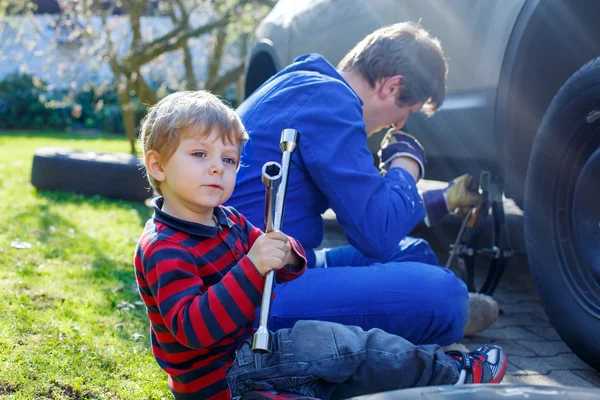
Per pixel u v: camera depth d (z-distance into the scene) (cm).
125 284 284
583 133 204
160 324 140
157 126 138
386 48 202
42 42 1335
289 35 375
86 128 1419
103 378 187
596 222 200
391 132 219
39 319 224
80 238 364
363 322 177
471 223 265
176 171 137
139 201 518
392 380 152
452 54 256
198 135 136
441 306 178
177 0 773
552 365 222
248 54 440
